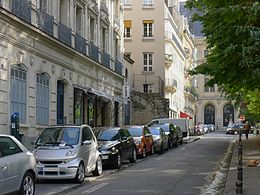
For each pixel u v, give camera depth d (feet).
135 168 69.41
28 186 39.88
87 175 60.23
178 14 276.00
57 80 91.09
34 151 53.16
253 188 45.91
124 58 160.66
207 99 372.58
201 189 48.19
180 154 97.55
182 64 276.82
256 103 116.26
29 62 77.30
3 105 67.87
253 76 46.42
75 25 102.68
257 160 76.54
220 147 121.60
